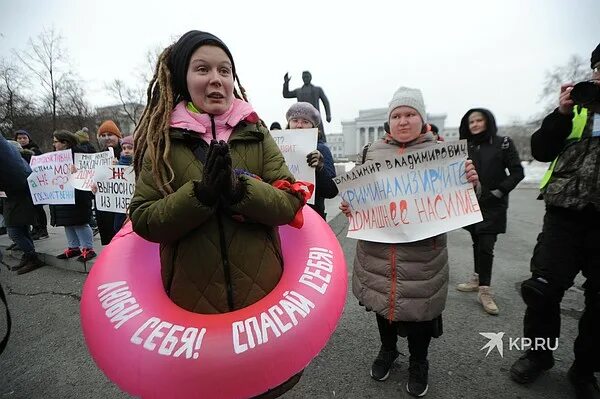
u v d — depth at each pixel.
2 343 1.69
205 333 1.06
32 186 4.07
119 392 2.07
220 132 1.23
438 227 1.80
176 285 1.18
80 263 4.24
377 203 1.93
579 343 1.85
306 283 1.26
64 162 3.92
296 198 1.24
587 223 1.75
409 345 1.94
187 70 1.19
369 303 1.88
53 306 3.31
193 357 1.02
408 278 1.80
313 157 2.51
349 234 1.97
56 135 3.98
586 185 1.70
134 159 1.27
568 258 1.80
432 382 2.02
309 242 1.47
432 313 1.78
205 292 1.15
